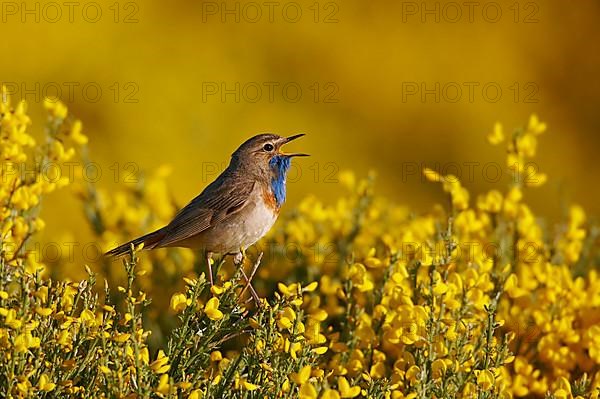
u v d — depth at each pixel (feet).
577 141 84.89
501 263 33.78
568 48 86.84
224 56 82.74
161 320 36.40
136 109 77.87
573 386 27.66
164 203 40.86
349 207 39.63
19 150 30.42
